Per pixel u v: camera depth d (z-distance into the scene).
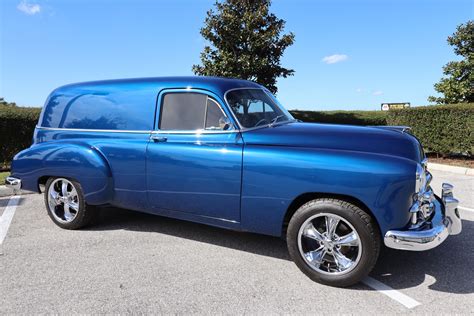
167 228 4.99
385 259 3.96
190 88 4.14
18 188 5.20
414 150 3.50
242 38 12.89
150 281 3.51
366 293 3.28
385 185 3.16
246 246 4.36
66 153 4.71
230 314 2.97
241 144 3.79
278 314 2.96
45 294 3.28
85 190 4.64
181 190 4.10
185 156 4.02
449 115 10.27
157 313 2.99
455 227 3.54
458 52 14.12
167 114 4.24
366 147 3.50
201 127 4.03
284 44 13.34
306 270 3.49
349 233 3.36
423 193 3.41
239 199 3.77
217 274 3.65
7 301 3.17
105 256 4.09
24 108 10.29
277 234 3.67
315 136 3.67
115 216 5.53
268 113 4.32
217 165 3.84
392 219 3.18
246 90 4.29
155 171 4.22
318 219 3.50
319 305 3.09
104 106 4.68
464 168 9.04
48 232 4.87
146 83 4.47
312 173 3.39
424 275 3.60
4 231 4.91
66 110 4.98
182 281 3.51
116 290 3.34
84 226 4.96
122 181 4.48
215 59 13.27
